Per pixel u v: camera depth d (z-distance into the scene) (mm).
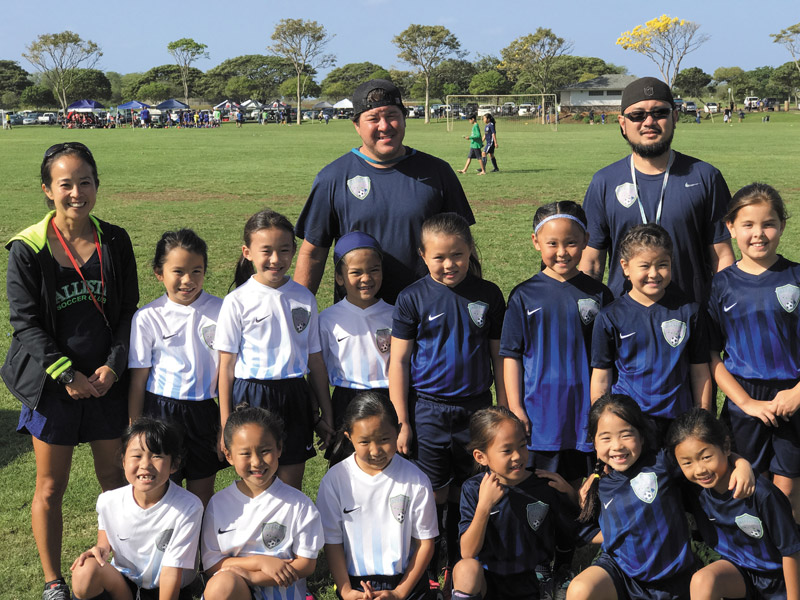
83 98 114312
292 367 3814
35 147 37406
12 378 3594
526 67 97125
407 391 3910
